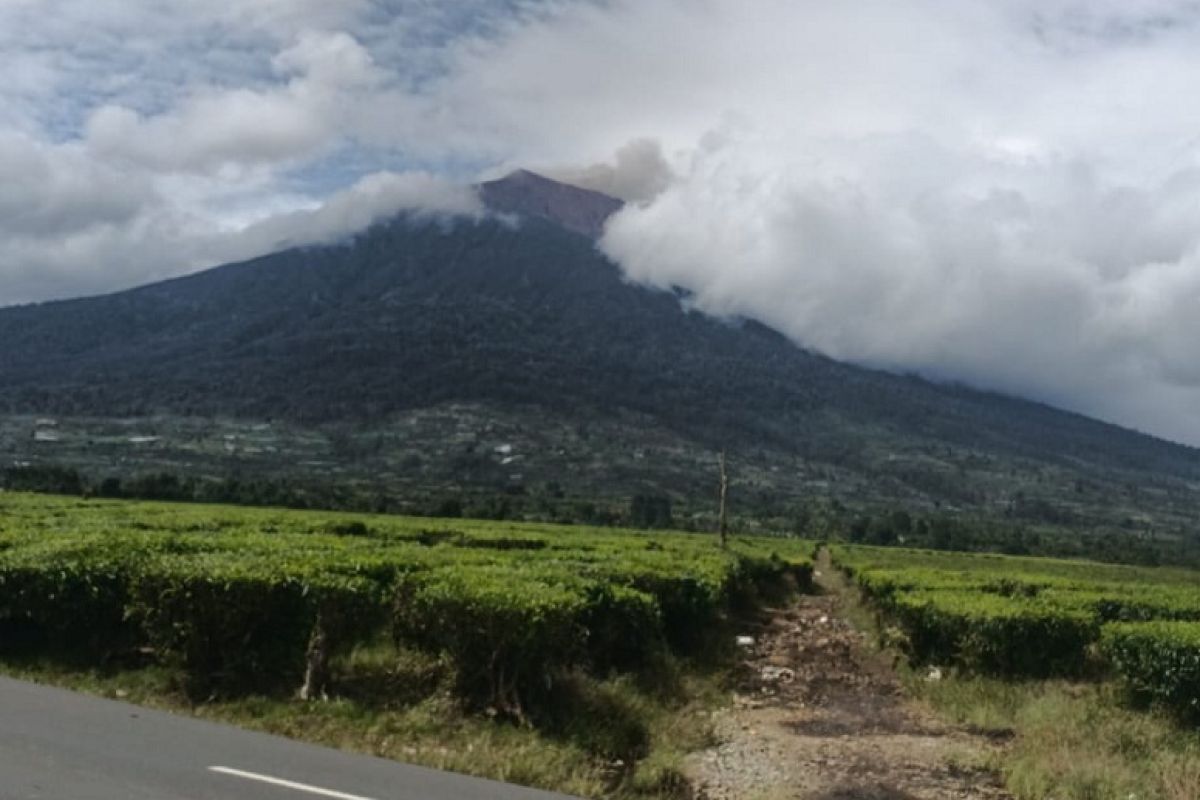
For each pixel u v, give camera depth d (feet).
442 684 40.83
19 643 46.32
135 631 45.01
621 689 45.50
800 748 42.27
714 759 39.55
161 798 25.07
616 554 83.87
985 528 391.24
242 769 28.60
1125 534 454.81
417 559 61.11
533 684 39.81
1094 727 44.11
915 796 35.27
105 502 161.58
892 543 345.51
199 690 40.19
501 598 39.63
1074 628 59.52
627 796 32.32
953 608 63.00
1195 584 153.79
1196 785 34.81
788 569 157.58
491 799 27.94
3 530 65.87
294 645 41.75
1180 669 45.91
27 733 31.24
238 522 107.14
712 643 69.15
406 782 28.96
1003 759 39.78
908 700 56.13
